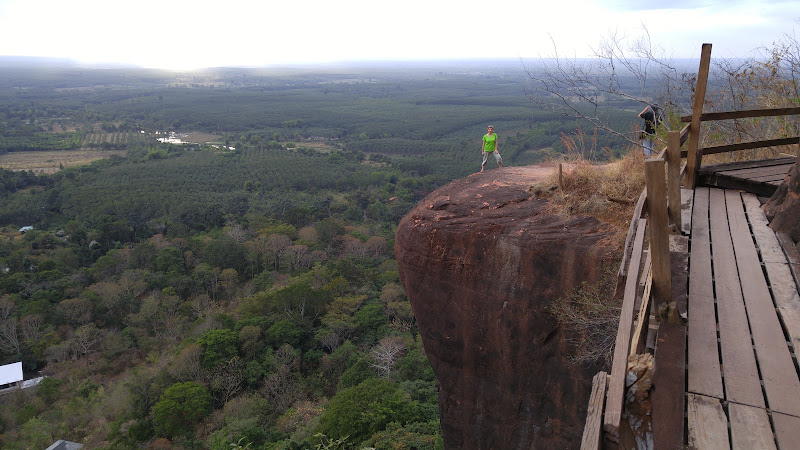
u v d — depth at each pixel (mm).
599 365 6133
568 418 6539
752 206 5922
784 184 5406
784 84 9461
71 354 37312
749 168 7098
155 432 25812
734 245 4809
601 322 6000
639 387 2986
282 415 25406
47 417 29188
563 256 6406
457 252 7145
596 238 6363
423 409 20875
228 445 21469
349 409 20094
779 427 2602
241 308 36625
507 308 6805
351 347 30938
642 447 2635
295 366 30281
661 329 3465
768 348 3230
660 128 9523
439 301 7406
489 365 7109
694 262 4469
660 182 3244
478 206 7484
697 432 2631
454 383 7492
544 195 7414
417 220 7676
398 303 35531
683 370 3045
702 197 6414
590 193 7051
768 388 2877
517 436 7027
